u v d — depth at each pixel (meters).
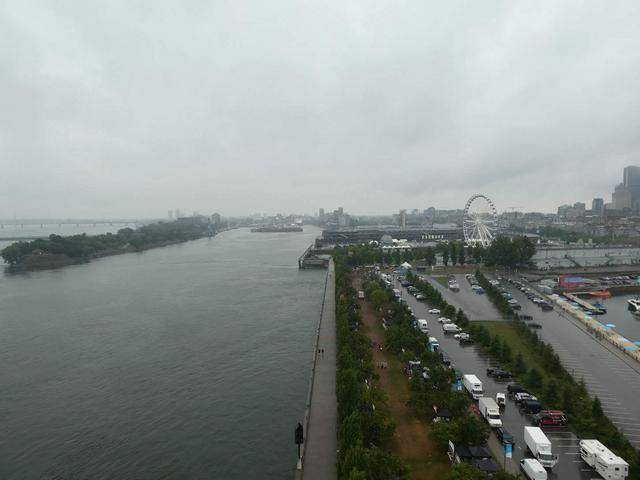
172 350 145.12
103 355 141.12
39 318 187.75
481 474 62.62
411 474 69.25
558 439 79.38
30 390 116.19
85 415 102.88
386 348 128.38
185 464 84.38
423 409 87.31
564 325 159.88
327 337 142.12
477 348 131.62
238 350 144.25
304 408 105.56
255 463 84.69
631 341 144.38
